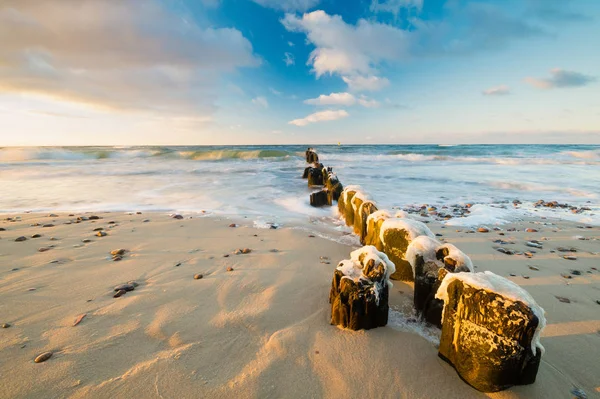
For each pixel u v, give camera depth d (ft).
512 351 6.61
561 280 13.06
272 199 33.40
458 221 23.49
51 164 73.92
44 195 34.50
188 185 43.01
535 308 6.59
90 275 13.30
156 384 7.20
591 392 7.05
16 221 22.76
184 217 24.63
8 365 7.68
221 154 96.07
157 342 8.76
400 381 7.43
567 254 16.22
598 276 13.42
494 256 15.99
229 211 27.37
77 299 11.16
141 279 13.00
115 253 16.06
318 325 9.67
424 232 12.92
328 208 29.14
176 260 15.23
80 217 23.85
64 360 7.90
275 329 9.49
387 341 8.84
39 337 8.86
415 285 10.43
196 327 9.52
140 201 31.53
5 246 16.85
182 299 11.29
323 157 95.40
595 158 83.20
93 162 80.59
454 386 7.24
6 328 9.26
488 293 6.91
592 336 9.16
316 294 11.74
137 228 21.08
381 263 9.48
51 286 12.18
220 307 10.77
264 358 8.18
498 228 21.57
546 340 9.00
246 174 57.72
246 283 12.67
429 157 89.40
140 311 10.39
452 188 40.52
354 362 8.03
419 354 8.30
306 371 7.73
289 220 24.16
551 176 50.80
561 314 10.41
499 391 6.92
